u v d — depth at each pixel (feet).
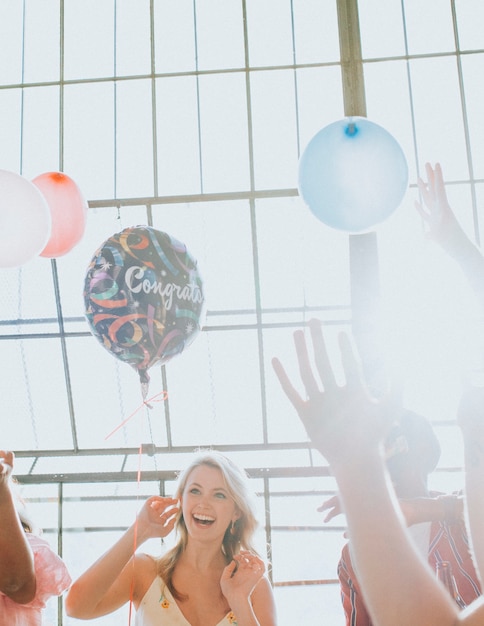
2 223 9.87
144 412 32.89
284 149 27.32
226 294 28.45
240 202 28.07
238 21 26.76
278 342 30.76
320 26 26.43
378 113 26.58
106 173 28.19
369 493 2.37
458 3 26.12
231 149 27.35
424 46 26.18
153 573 7.80
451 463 27.50
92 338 32.94
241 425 32.09
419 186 4.44
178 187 27.63
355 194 8.61
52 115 28.19
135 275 10.31
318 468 27.14
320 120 27.07
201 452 8.28
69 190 12.05
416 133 26.63
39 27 27.66
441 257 27.22
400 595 2.25
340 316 28.55
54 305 32.65
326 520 5.07
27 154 28.48
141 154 27.78
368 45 26.25
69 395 29.60
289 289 31.24
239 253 31.73
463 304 26.91
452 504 5.79
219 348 30.60
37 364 32.45
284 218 30.35
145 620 7.57
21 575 5.92
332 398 2.47
